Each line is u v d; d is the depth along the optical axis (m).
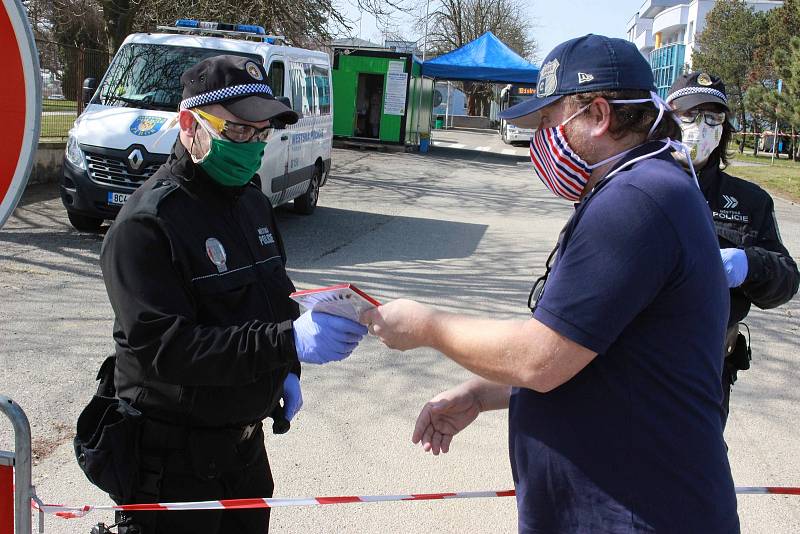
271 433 4.41
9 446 3.93
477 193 16.55
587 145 1.81
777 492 2.67
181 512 2.16
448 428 2.30
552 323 1.62
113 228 2.03
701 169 3.08
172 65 9.55
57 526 3.33
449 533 3.53
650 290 1.60
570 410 1.71
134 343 1.98
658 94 1.83
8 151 1.67
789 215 15.20
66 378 4.86
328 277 8.04
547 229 12.20
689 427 1.67
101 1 15.16
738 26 37.06
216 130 2.08
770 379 5.79
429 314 1.82
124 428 2.05
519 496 1.86
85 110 9.18
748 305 2.98
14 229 9.24
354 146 25.61
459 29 51.97
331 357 1.94
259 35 10.67
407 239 10.62
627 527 1.67
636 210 1.61
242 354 1.95
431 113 29.09
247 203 2.36
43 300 6.50
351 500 2.20
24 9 1.62
